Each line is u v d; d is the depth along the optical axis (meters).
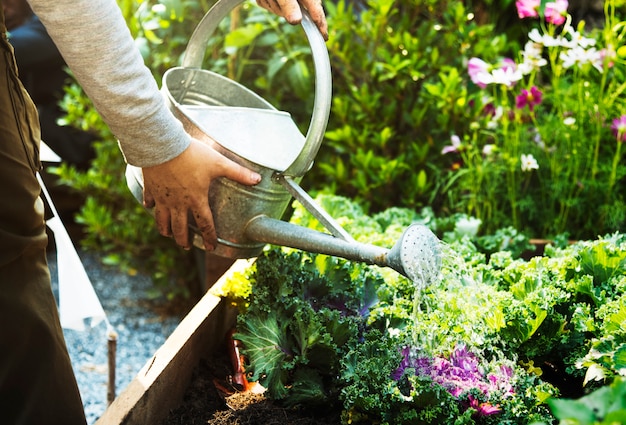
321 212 1.50
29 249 1.42
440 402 1.40
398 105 2.93
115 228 3.43
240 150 1.55
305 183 3.09
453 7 2.86
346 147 2.84
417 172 2.89
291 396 1.59
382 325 1.67
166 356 1.57
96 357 2.98
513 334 1.60
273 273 1.74
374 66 2.85
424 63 2.78
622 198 2.55
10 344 1.40
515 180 2.77
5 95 1.35
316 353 1.57
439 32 2.95
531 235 2.65
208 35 1.74
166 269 3.39
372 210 2.92
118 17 1.28
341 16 2.83
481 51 2.78
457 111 2.69
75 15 1.23
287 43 2.93
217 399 1.65
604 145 2.61
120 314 3.33
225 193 1.53
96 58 1.26
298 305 1.64
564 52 2.38
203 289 2.83
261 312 1.68
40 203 1.49
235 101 1.80
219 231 1.58
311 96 3.02
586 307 1.63
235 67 3.01
